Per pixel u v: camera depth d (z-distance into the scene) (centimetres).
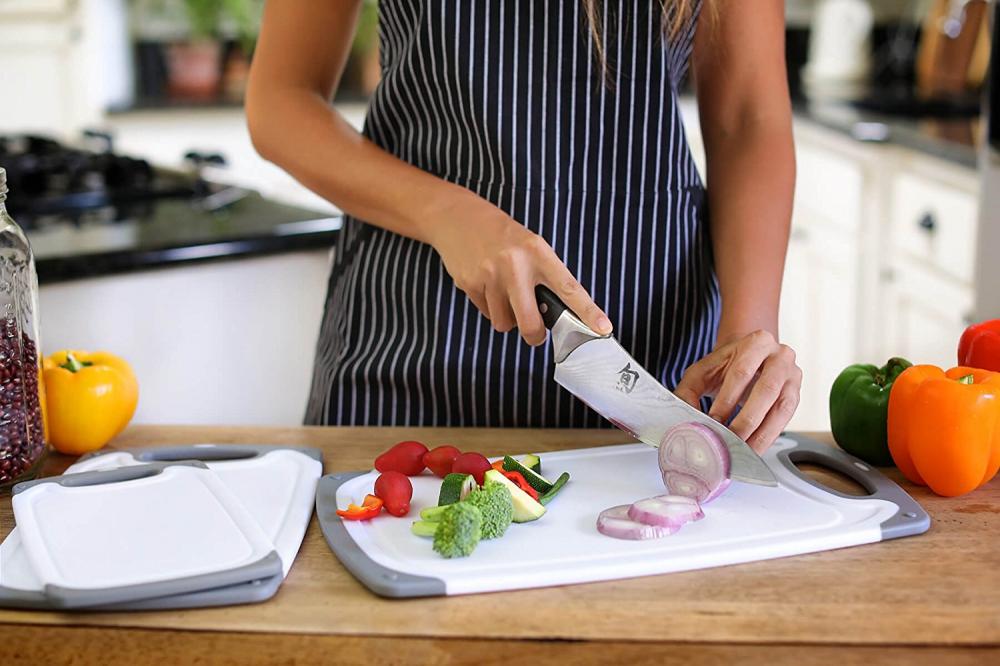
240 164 370
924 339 250
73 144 288
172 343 183
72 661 81
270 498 104
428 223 111
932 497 106
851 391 114
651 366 127
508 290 103
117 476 108
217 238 181
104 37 384
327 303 140
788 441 119
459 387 125
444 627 84
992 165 212
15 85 366
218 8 385
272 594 88
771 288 120
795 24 376
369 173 117
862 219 266
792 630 82
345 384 129
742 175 126
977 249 216
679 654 80
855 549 95
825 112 289
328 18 128
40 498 103
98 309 176
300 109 125
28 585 88
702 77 129
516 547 94
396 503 100
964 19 318
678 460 103
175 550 92
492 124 120
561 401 125
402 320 127
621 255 124
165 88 400
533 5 119
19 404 108
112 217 201
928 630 82
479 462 105
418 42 121
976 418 103
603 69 119
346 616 85
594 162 122
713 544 94
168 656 81
